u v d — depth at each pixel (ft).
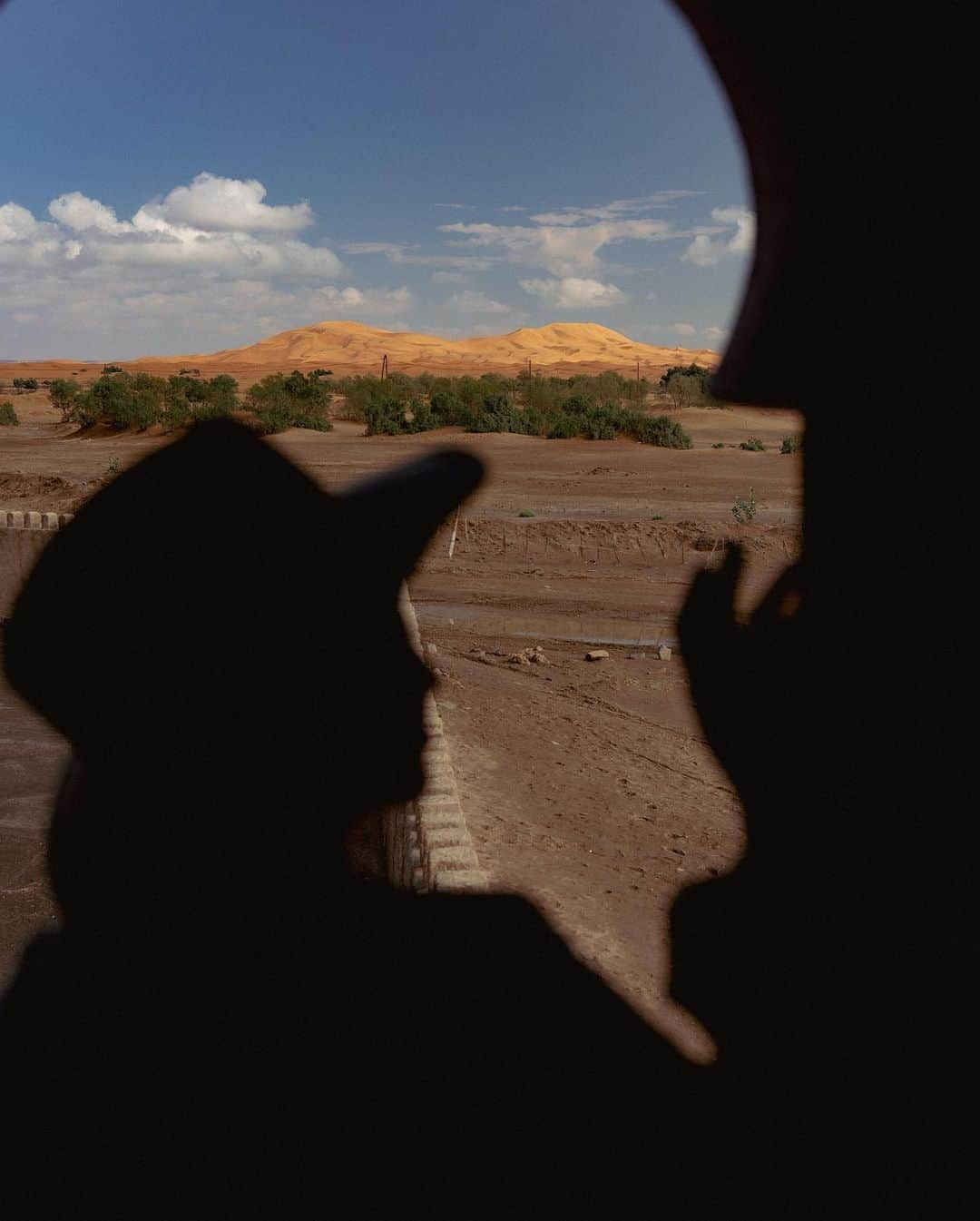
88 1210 3.79
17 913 20.16
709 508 97.04
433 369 537.65
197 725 2.56
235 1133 3.79
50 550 2.50
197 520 2.50
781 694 2.79
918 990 2.61
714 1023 3.08
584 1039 5.82
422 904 5.71
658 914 21.36
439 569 68.08
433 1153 5.34
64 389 216.74
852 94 2.50
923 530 2.50
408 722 2.70
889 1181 2.64
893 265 2.48
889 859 2.65
